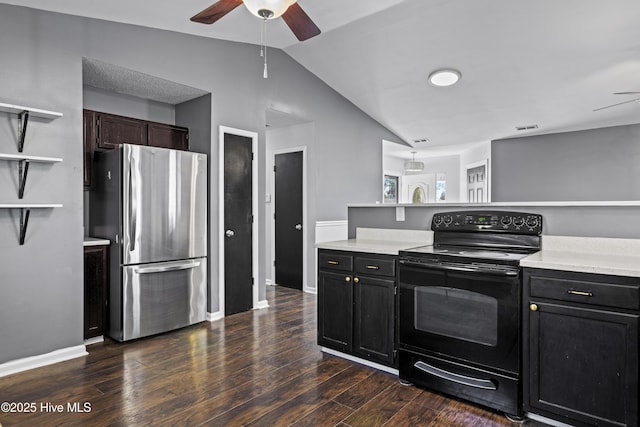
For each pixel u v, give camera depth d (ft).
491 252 7.41
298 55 14.64
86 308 9.85
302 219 16.49
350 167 18.06
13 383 7.64
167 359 8.87
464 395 6.85
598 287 5.61
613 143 17.62
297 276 16.74
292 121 16.10
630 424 5.41
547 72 12.85
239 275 12.96
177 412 6.53
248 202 13.29
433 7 10.44
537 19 10.32
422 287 7.39
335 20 11.04
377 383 7.70
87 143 10.55
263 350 9.46
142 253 10.27
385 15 10.96
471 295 6.79
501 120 17.47
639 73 12.41
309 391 7.32
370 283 8.30
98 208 10.78
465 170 25.27
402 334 7.70
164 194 10.73
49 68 8.68
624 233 6.76
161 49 10.82
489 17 10.54
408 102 16.99
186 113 13.00
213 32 11.43
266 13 6.95
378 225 10.11
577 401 5.82
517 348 6.33
